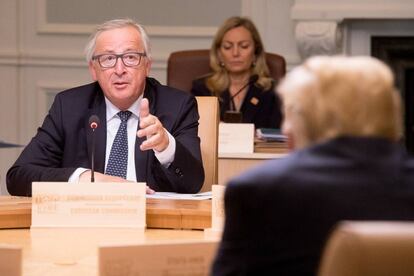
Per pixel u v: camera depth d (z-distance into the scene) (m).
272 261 2.23
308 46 8.93
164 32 9.24
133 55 4.73
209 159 5.06
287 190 2.23
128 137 4.75
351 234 2.02
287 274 2.22
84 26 9.36
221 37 7.88
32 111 9.52
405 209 2.22
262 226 2.24
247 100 7.80
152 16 9.27
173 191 4.57
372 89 2.27
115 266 2.59
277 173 2.26
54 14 9.40
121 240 3.47
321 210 2.21
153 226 3.77
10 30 9.45
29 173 4.61
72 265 3.05
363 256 2.00
